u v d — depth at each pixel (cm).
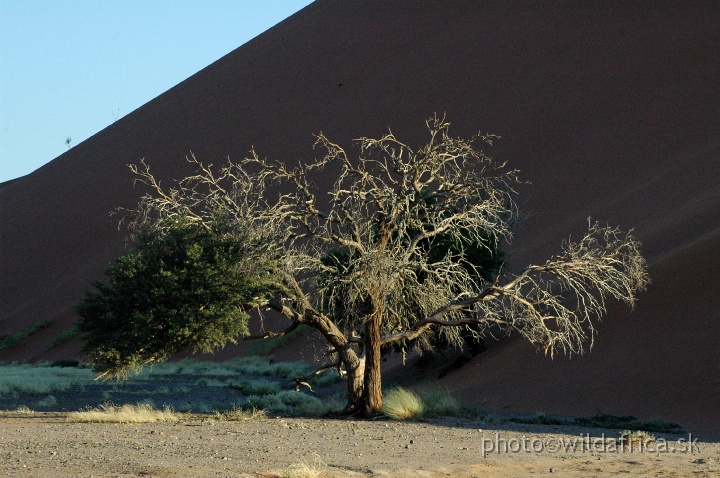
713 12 6131
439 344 2858
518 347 2723
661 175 4462
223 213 1952
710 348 2267
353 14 8688
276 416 1988
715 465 1215
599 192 4619
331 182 5591
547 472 1148
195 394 2939
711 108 5028
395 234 2178
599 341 2558
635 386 2200
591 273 1958
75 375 3831
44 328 5491
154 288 1873
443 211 1973
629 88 5609
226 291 1875
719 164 4238
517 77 6338
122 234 6303
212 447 1347
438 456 1285
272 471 1083
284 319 4744
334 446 1392
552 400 2255
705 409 1991
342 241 1869
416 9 8256
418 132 6150
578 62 6209
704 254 2786
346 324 1989
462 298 2188
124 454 1234
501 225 2059
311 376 2094
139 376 3809
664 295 2661
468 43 7169
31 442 1402
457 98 6381
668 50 5872
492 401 2366
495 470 1159
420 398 2122
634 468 1186
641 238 3509
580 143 5222
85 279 5938
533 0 7425
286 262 1858
